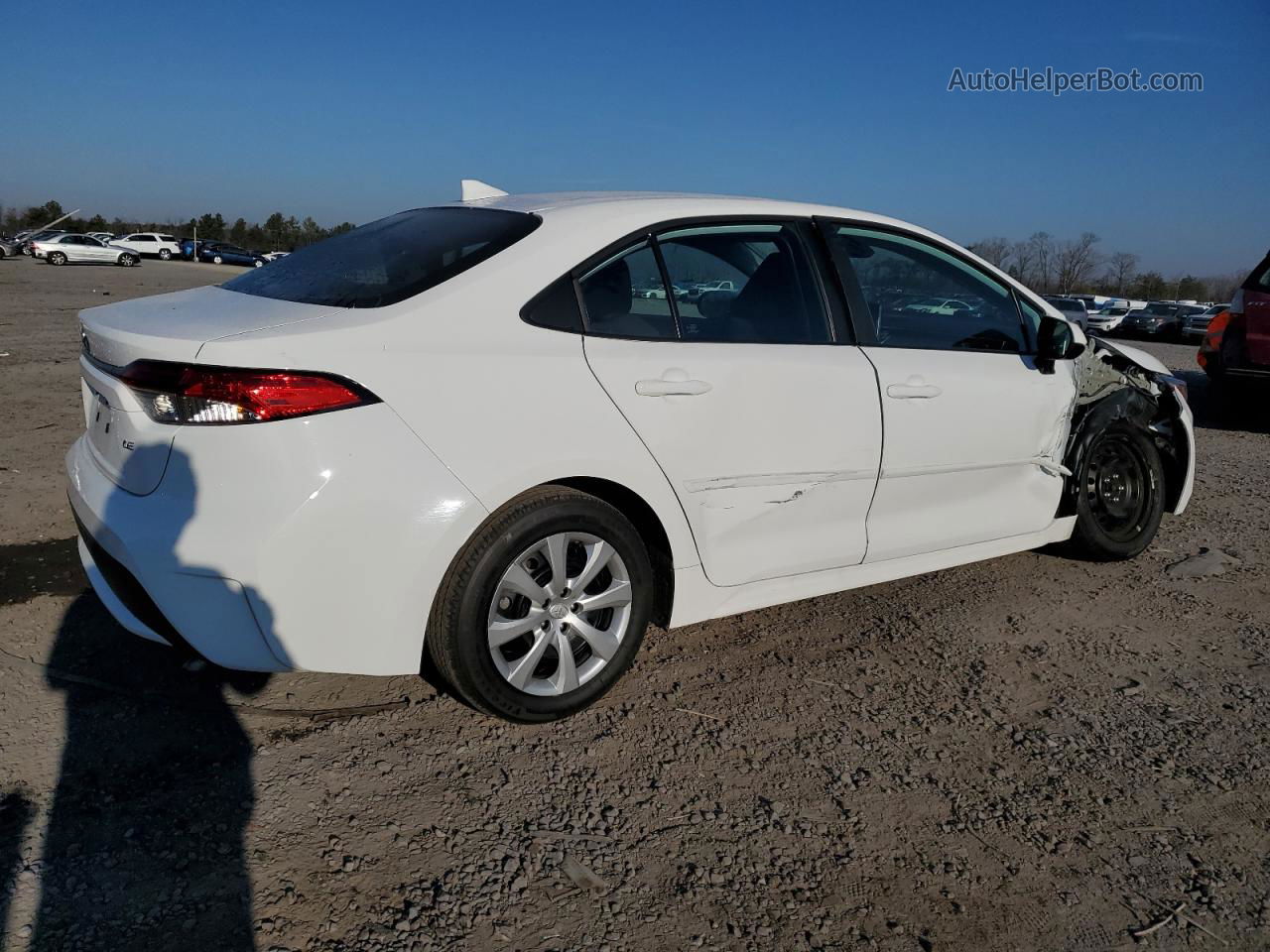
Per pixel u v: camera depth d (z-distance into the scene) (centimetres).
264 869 218
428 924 204
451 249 285
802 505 323
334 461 232
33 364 948
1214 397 943
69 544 410
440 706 295
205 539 231
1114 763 282
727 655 342
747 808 252
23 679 294
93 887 208
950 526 372
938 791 264
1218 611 405
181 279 3262
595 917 210
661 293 298
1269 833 251
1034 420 389
